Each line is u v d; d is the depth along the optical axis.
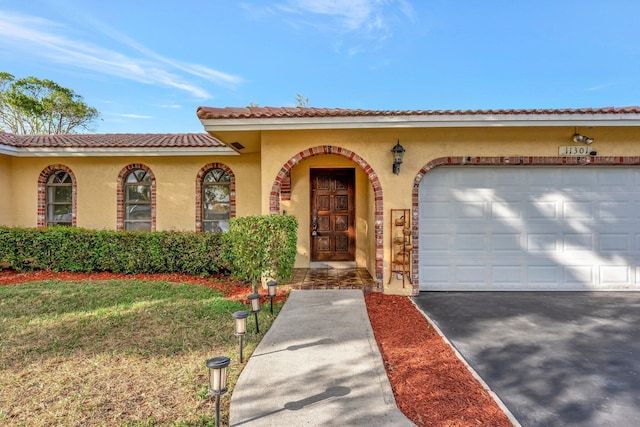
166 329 5.19
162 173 11.12
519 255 7.96
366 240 10.04
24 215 11.09
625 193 7.96
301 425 2.90
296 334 5.01
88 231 9.18
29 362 4.12
